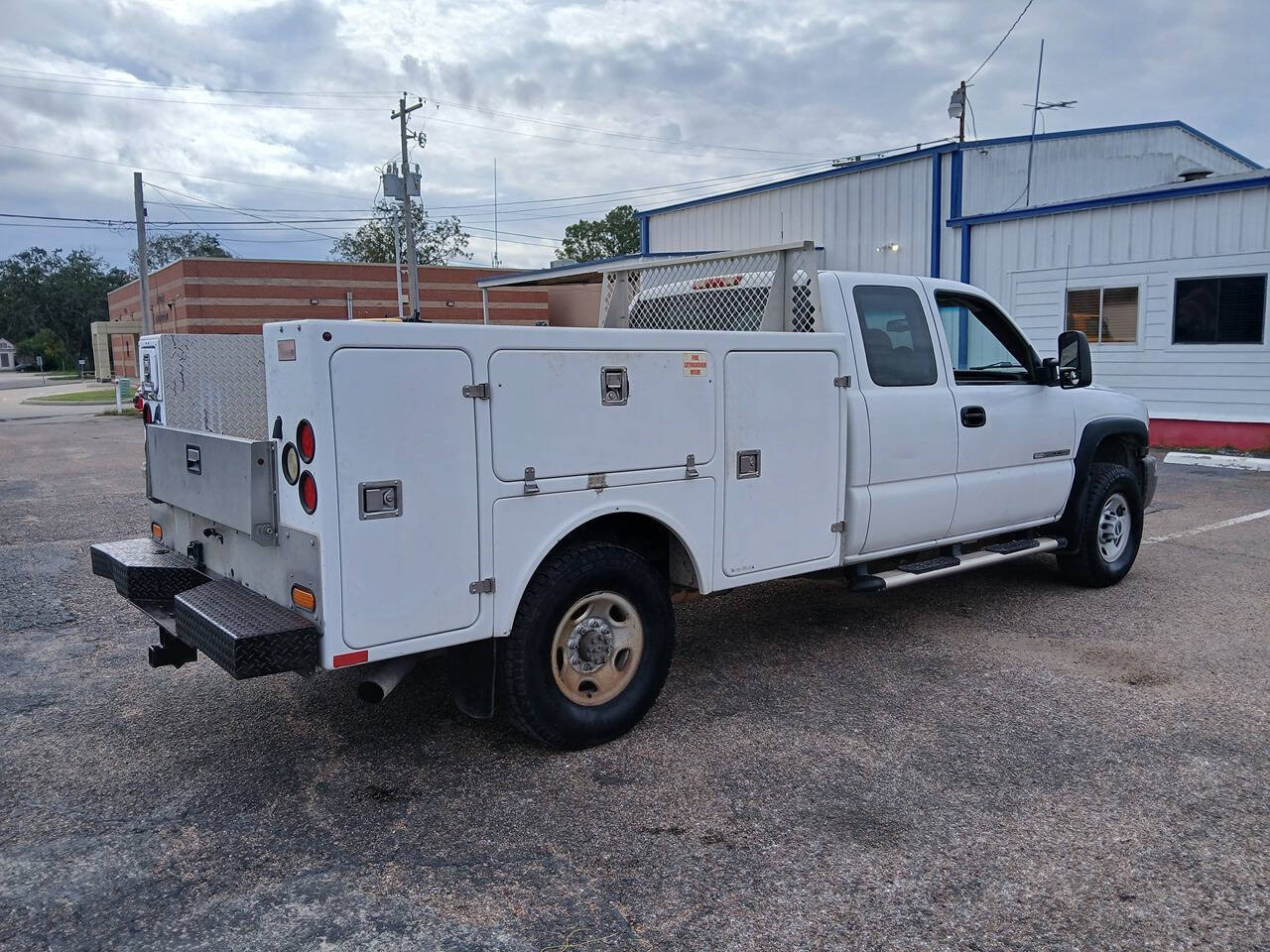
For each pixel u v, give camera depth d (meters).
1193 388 15.00
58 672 5.25
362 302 35.81
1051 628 6.00
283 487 3.61
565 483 4.00
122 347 50.59
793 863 3.27
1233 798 3.71
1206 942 2.82
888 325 5.40
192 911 3.02
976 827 3.50
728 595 6.84
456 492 3.70
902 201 19.97
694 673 5.20
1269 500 10.78
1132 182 21.16
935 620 6.20
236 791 3.84
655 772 3.99
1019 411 6.11
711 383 4.48
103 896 3.10
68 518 10.12
